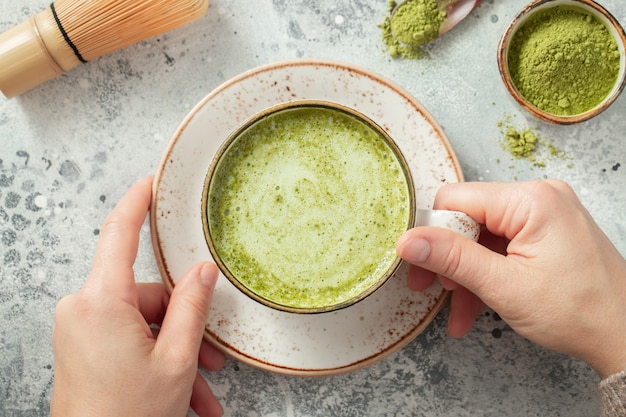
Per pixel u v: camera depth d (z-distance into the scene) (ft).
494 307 1.34
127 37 1.49
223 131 1.42
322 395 1.56
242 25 1.55
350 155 1.38
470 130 1.55
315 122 1.38
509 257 1.33
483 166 1.55
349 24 1.55
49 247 1.56
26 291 1.57
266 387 1.56
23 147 1.56
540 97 1.51
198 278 1.33
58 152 1.56
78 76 1.55
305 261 1.38
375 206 1.37
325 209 1.38
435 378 1.56
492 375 1.55
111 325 1.29
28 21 1.46
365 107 1.43
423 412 1.56
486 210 1.36
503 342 1.55
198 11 1.51
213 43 1.55
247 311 1.45
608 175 1.55
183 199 1.43
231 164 1.38
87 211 1.56
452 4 1.51
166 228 1.42
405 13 1.51
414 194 1.32
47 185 1.56
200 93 1.55
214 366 1.52
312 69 1.42
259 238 1.38
